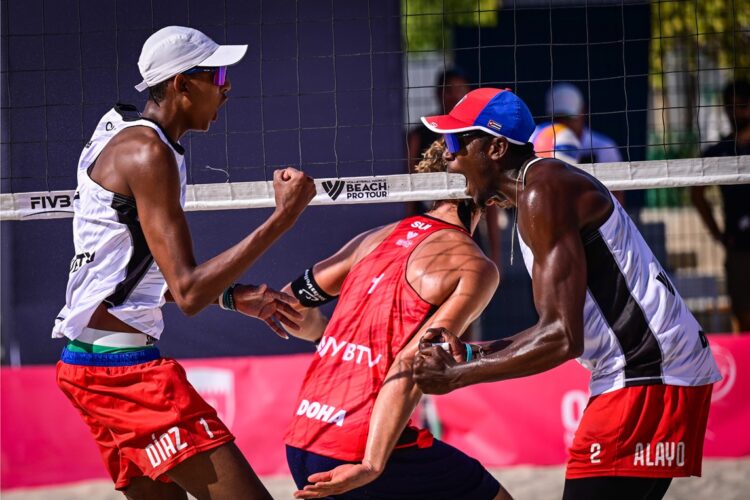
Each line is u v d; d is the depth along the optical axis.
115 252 11.88
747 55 31.62
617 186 14.53
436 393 11.20
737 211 27.39
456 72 27.25
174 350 23.62
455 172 12.01
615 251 11.38
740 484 20.73
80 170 12.16
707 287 29.33
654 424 11.43
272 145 22.67
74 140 20.73
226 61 12.13
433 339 11.37
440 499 12.84
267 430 22.06
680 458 11.46
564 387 22.38
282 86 22.75
